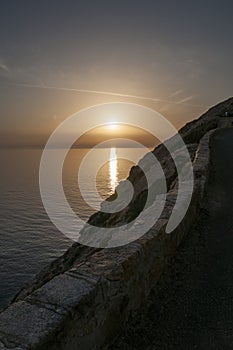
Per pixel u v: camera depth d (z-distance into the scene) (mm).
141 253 5176
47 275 21781
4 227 126000
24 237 112750
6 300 68750
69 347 3465
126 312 4723
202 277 6051
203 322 4809
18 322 3318
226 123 33219
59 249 100062
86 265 4602
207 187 11344
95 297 3961
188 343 4406
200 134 28375
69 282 4074
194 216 8758
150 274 5562
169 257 6594
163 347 4352
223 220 8766
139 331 4617
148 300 5348
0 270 85188
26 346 2973
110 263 4613
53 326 3271
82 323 3691
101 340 4121
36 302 3664
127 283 4715
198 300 5359
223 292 5543
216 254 6902
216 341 4418
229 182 12328
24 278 80812
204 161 12406
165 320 4879
